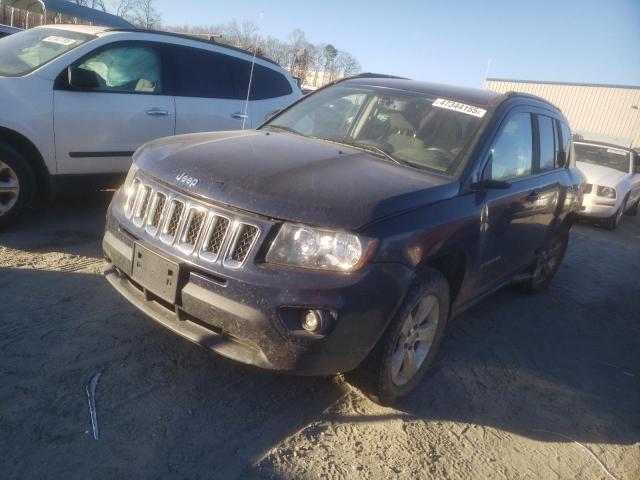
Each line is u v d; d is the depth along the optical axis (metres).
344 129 3.97
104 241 3.31
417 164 3.49
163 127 5.76
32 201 4.97
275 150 3.33
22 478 2.26
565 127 5.43
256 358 2.65
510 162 4.04
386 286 2.71
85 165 5.23
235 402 3.01
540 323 5.10
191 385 3.09
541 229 4.86
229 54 6.50
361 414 3.12
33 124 4.79
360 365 2.96
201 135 3.76
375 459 2.77
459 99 4.02
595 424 3.53
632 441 3.42
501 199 3.72
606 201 10.22
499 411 3.45
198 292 2.71
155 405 2.87
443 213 3.08
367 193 2.83
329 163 3.19
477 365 4.00
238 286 2.61
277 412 2.99
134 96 5.52
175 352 3.37
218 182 2.80
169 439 2.64
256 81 6.77
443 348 4.15
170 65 5.88
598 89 27.20
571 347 4.69
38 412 2.66
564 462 3.07
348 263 2.61
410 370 3.23
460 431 3.15
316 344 2.60
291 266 2.60
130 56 5.57
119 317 3.67
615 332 5.26
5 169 4.71
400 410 3.24
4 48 5.52
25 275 4.07
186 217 2.81
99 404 2.79
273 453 2.67
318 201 2.68
